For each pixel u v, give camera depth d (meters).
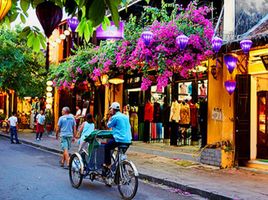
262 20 12.15
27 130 31.03
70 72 17.91
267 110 12.41
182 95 15.15
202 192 8.94
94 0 2.32
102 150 9.07
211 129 12.60
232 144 12.14
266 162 11.73
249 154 12.05
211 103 12.65
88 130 10.73
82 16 2.67
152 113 16.69
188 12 12.17
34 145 20.12
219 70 12.42
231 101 12.14
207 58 12.00
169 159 13.75
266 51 10.88
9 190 8.81
